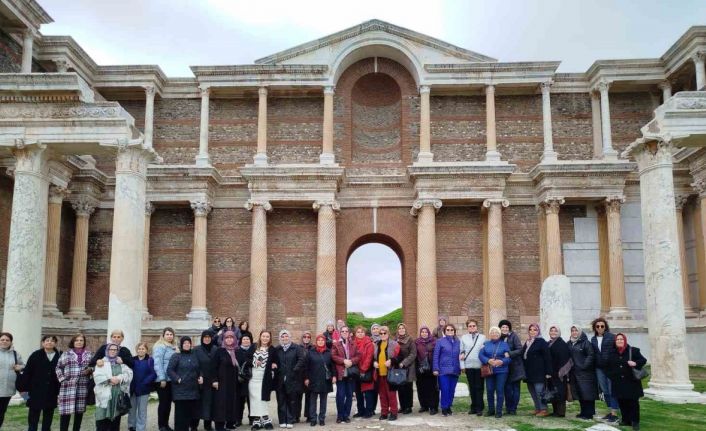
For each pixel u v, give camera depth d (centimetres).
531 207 4100
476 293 4025
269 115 4247
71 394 1631
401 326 1986
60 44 3712
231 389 1753
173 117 4244
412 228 4069
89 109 2422
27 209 2389
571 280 4025
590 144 4181
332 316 3772
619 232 3872
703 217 3497
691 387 2222
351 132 4247
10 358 1711
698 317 3775
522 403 2234
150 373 1711
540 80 4069
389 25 4112
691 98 2375
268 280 4022
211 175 3909
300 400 1903
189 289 4019
